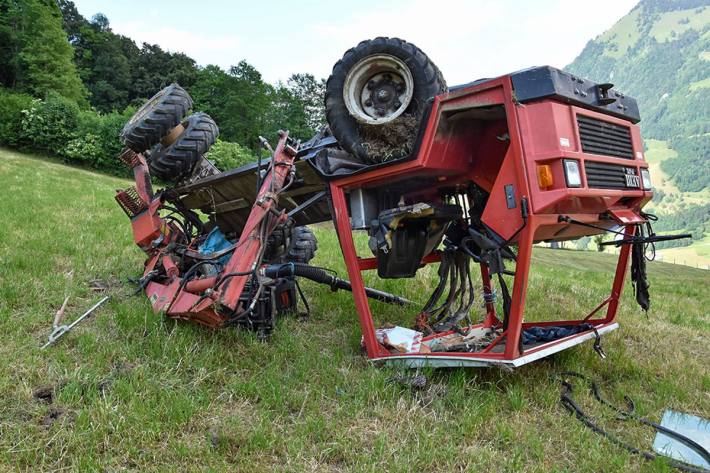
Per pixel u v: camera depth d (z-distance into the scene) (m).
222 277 4.39
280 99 68.19
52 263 6.82
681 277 20.56
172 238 6.06
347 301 6.38
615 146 4.21
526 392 4.11
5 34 57.22
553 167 3.62
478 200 4.74
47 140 37.47
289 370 4.34
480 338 4.99
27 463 2.92
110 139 37.66
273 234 6.12
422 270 8.32
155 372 4.04
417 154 4.09
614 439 3.52
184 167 5.82
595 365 4.84
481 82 4.17
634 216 4.42
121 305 5.35
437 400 3.86
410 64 4.10
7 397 3.53
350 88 4.35
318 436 3.36
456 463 3.16
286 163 4.90
